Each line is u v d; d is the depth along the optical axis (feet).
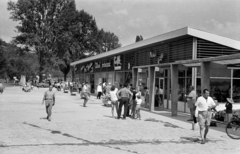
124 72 101.40
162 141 31.42
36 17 188.75
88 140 30.60
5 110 56.85
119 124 42.06
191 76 60.59
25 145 27.22
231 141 32.37
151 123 44.01
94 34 214.28
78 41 210.59
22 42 189.37
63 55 199.00
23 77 204.74
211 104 31.73
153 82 64.54
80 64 174.50
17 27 189.47
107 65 120.37
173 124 43.86
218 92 59.57
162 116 54.19
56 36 192.34
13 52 201.26
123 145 28.89
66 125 39.75
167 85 70.49
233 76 60.64
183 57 63.05
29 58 259.39
